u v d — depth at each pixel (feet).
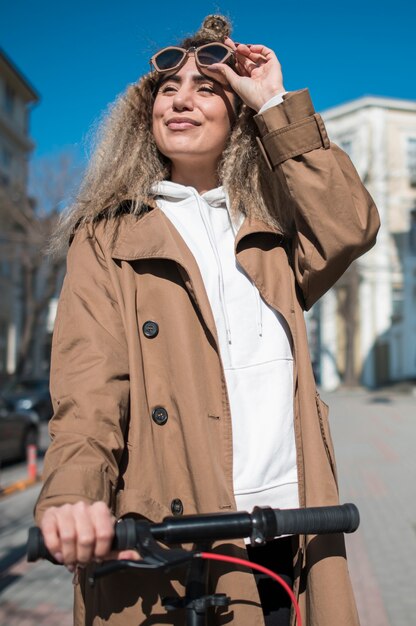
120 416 4.59
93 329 4.87
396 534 21.30
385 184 128.06
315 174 5.31
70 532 3.51
